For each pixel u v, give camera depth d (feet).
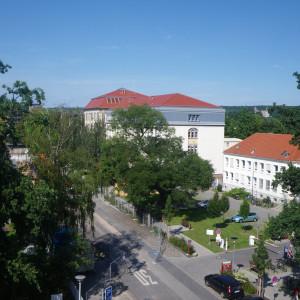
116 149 132.87
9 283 53.72
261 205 160.76
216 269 89.35
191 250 101.60
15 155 145.28
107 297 63.67
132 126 134.51
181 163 129.49
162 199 144.77
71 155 90.84
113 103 321.52
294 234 64.13
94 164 164.14
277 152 166.20
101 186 158.20
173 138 137.49
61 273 73.00
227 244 108.58
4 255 53.06
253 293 76.38
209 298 73.87
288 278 84.94
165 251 102.32
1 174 55.83
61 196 77.41
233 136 361.51
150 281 81.92
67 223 81.66
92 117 338.75
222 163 217.15
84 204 83.35
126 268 88.63
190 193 138.82
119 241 110.32
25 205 56.80
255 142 187.01
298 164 151.12
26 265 53.21
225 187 199.82
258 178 174.19
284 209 65.87
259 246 73.97
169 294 75.56
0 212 53.47
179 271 88.02
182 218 139.13
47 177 78.23
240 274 80.07
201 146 211.82
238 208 155.53
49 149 86.12
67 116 181.68
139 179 122.93
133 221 133.69
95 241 109.60
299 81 76.69
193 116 208.95
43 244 73.92
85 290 76.95
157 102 223.51
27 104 124.06
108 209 152.56
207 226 128.26
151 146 131.85
